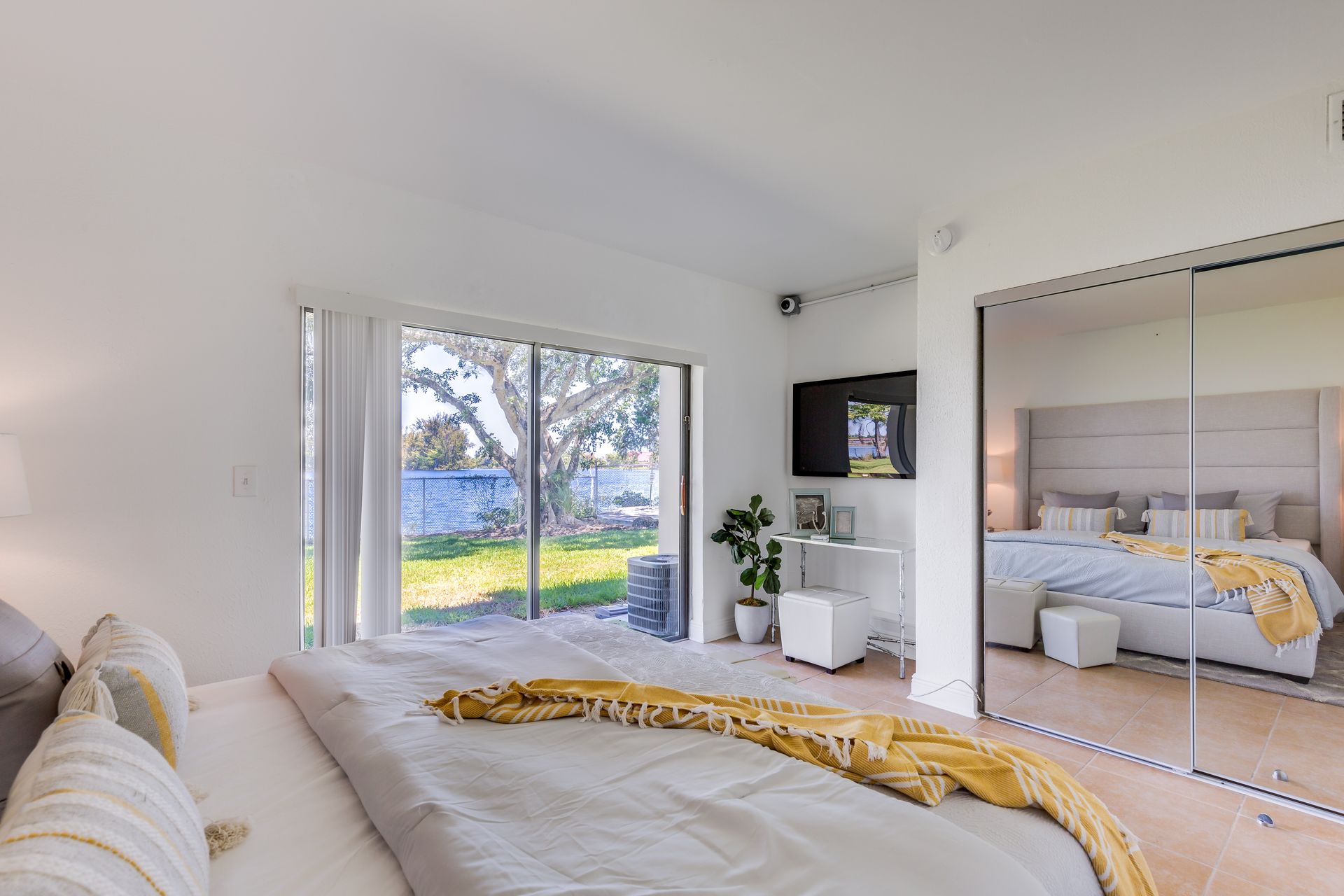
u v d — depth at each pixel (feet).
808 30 5.98
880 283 14.05
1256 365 7.38
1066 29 5.96
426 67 6.53
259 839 3.54
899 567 12.61
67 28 5.83
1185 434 7.89
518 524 11.19
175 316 7.60
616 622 12.78
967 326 9.80
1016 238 9.29
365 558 9.09
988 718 9.60
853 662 12.37
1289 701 7.18
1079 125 7.71
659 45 6.20
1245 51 6.28
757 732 4.45
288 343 8.41
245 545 8.05
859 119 7.59
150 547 7.41
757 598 14.73
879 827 3.28
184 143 7.70
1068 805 3.84
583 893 2.78
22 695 4.22
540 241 11.10
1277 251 7.15
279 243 8.36
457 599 10.37
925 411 10.27
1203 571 7.76
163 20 5.74
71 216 6.97
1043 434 9.10
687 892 2.81
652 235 11.50
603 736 4.46
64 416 6.93
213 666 7.81
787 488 15.70
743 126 7.76
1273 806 7.07
